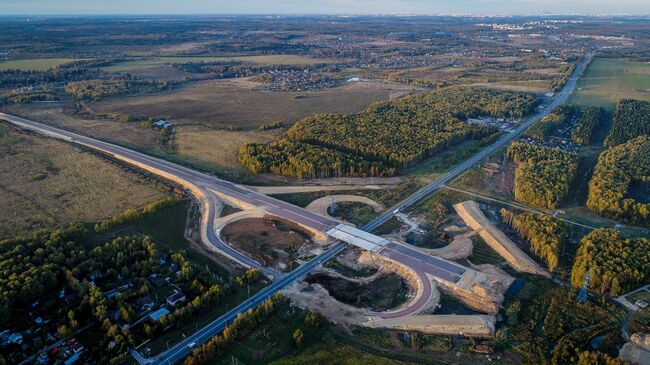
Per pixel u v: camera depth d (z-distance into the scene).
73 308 145.12
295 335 133.75
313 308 149.50
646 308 146.88
